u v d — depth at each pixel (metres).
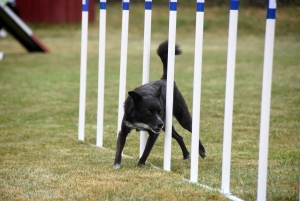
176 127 13.56
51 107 16.70
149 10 10.15
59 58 29.78
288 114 14.54
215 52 31.72
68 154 10.71
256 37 38.94
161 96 9.55
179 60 28.41
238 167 9.46
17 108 16.58
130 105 9.29
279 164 9.58
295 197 7.38
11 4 41.25
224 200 7.34
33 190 8.06
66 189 8.03
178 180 8.50
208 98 17.66
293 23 37.16
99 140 11.64
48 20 45.34
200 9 8.12
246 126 13.38
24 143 11.88
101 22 11.38
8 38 40.53
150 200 7.40
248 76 22.19
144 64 10.31
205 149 11.07
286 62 25.61
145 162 9.79
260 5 43.22
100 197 7.58
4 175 8.98
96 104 17.20
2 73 24.27
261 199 6.95
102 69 11.47
